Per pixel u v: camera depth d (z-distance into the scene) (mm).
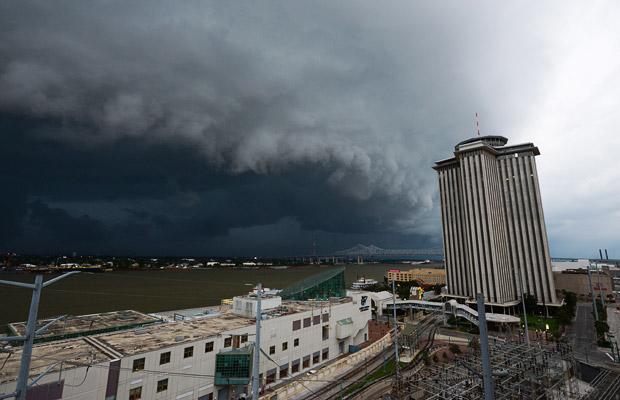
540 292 140250
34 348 50188
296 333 72812
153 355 49281
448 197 165250
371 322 118062
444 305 116875
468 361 45812
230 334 60375
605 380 56031
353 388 57312
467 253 152500
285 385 59188
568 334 97375
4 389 36031
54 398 38812
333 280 104250
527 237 147125
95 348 50375
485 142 163750
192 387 53125
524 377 42625
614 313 129750
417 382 42812
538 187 147875
